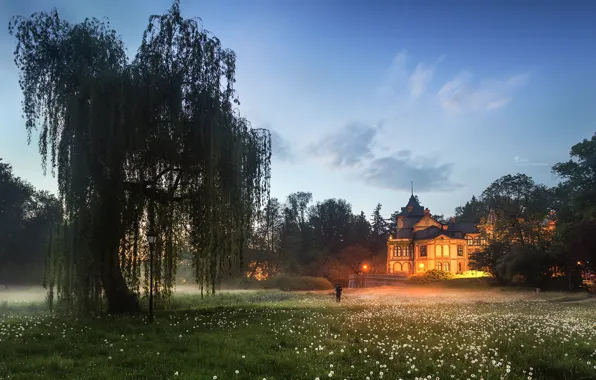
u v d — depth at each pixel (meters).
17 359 9.90
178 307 26.77
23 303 26.86
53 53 21.16
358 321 18.75
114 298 21.59
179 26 22.09
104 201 19.55
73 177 19.00
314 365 9.56
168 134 20.67
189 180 21.27
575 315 23.80
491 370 9.46
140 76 20.61
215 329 15.47
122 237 20.11
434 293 61.09
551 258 62.56
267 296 46.31
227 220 22.19
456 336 14.45
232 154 22.12
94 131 19.36
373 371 9.23
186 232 21.98
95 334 13.70
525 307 30.58
